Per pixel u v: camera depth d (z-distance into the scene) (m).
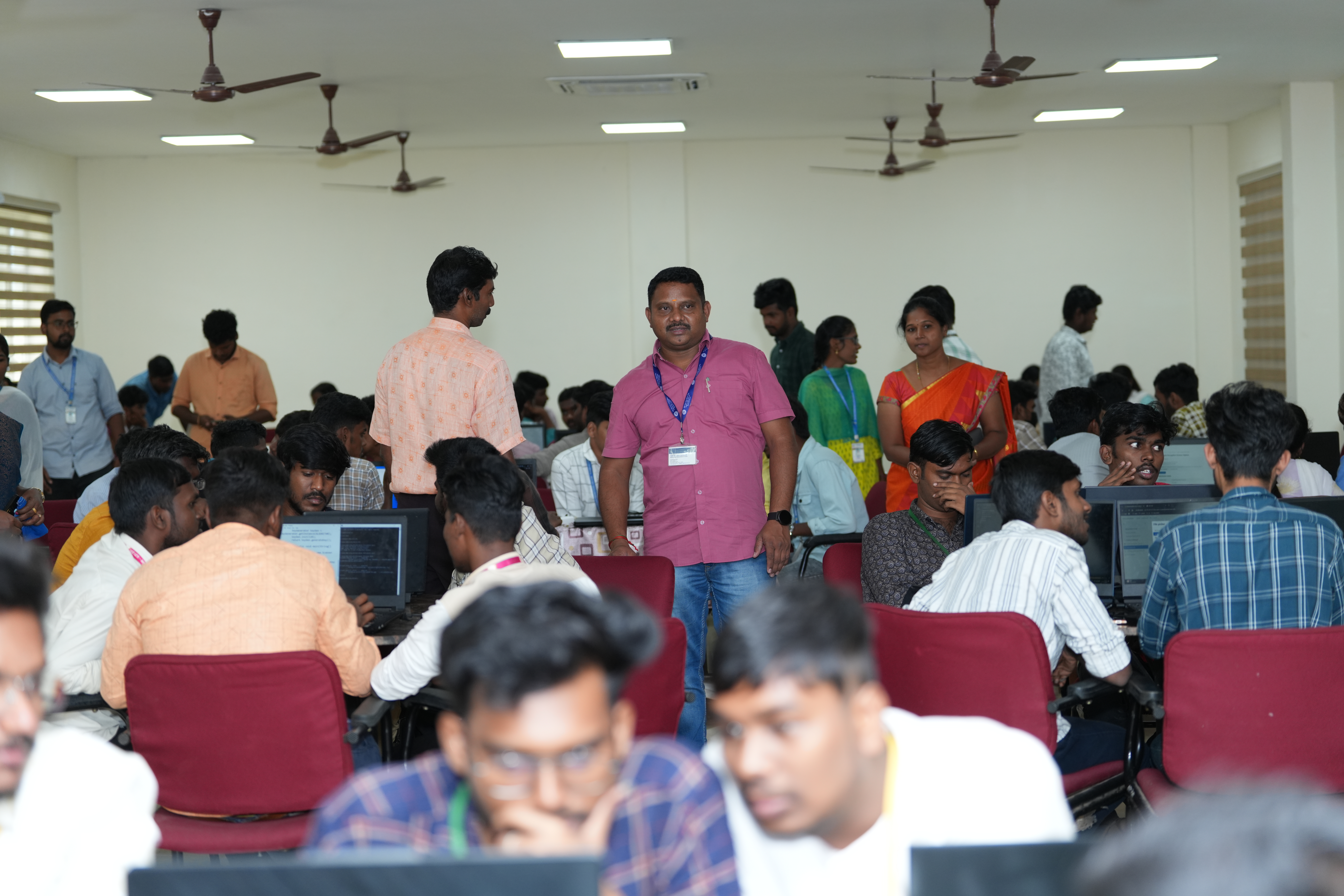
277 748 2.21
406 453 3.69
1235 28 6.66
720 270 10.15
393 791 1.08
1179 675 2.18
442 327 3.70
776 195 10.05
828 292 10.11
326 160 10.18
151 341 10.31
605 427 4.55
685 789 1.11
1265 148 9.08
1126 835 0.58
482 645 0.93
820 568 4.34
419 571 3.28
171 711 2.22
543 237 10.19
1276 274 8.98
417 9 5.99
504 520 2.40
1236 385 2.48
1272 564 2.40
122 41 6.46
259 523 2.48
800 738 1.05
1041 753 1.34
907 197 10.02
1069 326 8.08
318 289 10.27
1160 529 3.21
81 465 7.10
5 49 6.56
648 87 7.82
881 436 4.31
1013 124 9.48
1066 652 2.76
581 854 0.92
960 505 3.14
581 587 2.42
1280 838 0.51
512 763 0.94
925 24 6.46
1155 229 9.90
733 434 3.46
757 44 6.84
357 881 0.92
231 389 7.99
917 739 1.32
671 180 10.02
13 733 1.13
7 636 1.12
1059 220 9.95
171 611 2.34
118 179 10.21
